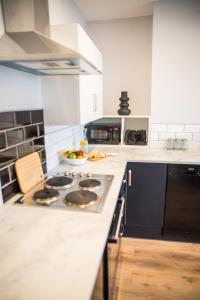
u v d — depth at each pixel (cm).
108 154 229
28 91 146
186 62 229
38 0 111
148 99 274
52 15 168
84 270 72
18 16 104
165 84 238
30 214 109
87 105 176
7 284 67
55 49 93
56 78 158
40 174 154
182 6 219
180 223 216
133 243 218
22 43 95
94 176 164
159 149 250
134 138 261
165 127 248
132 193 217
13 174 130
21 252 81
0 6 98
